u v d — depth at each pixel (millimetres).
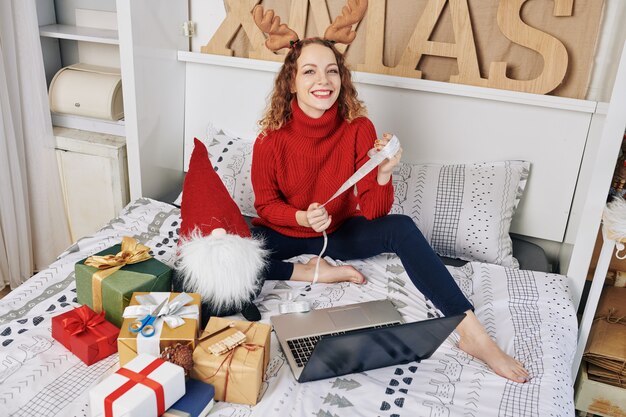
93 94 2123
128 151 2053
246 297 1414
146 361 1147
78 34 2145
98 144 2117
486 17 1890
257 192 1738
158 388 1075
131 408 1024
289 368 1308
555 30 1842
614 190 1720
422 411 1182
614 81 1521
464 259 1863
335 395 1224
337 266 1665
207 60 2135
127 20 1860
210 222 1482
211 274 1356
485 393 1246
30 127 2092
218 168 2047
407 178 1943
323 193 1720
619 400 1683
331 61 1599
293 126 1683
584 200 1744
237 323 1304
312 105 1610
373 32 1980
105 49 2338
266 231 1765
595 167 1588
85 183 2197
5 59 1974
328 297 1569
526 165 1930
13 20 1960
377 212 1644
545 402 1216
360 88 2035
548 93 1900
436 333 1260
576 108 1820
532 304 1563
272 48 1995
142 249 1498
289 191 1736
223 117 2229
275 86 1703
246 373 1161
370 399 1215
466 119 1962
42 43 2285
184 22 2160
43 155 2146
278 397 1213
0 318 1411
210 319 1312
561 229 1979
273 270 1626
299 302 1497
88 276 1399
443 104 1968
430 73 2006
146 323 1247
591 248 1666
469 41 1898
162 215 1890
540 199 1971
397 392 1235
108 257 1446
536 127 1901
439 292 1452
